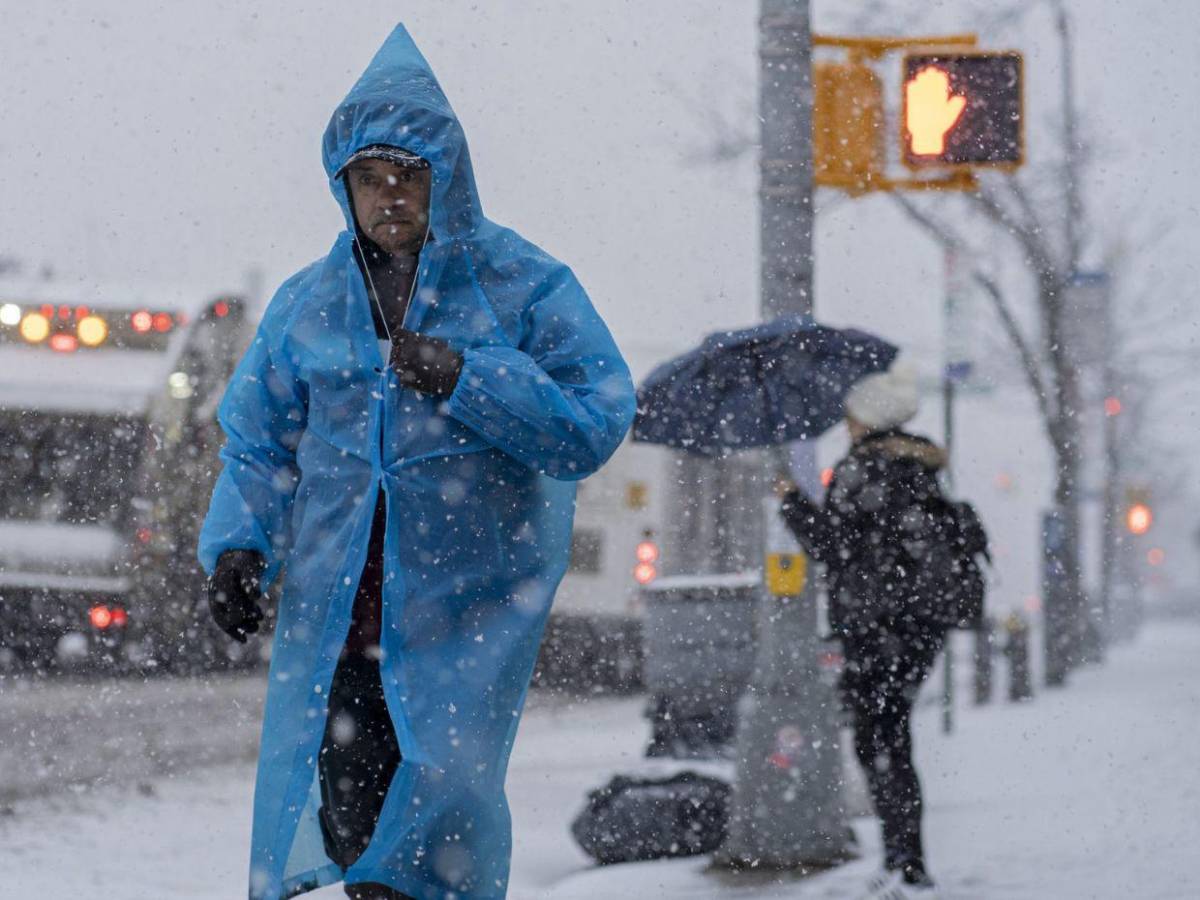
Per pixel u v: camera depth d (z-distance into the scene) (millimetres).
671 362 19719
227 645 35562
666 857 16781
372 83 9211
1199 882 14922
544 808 20328
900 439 15906
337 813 9094
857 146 21969
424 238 9258
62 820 18109
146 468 34312
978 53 22031
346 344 9164
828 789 16844
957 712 36938
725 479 42375
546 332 9250
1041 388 55969
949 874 15625
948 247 38594
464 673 8867
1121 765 24031
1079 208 55562
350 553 8945
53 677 34062
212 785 21531
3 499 33906
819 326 19438
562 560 9414
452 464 9031
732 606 24297
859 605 15594
